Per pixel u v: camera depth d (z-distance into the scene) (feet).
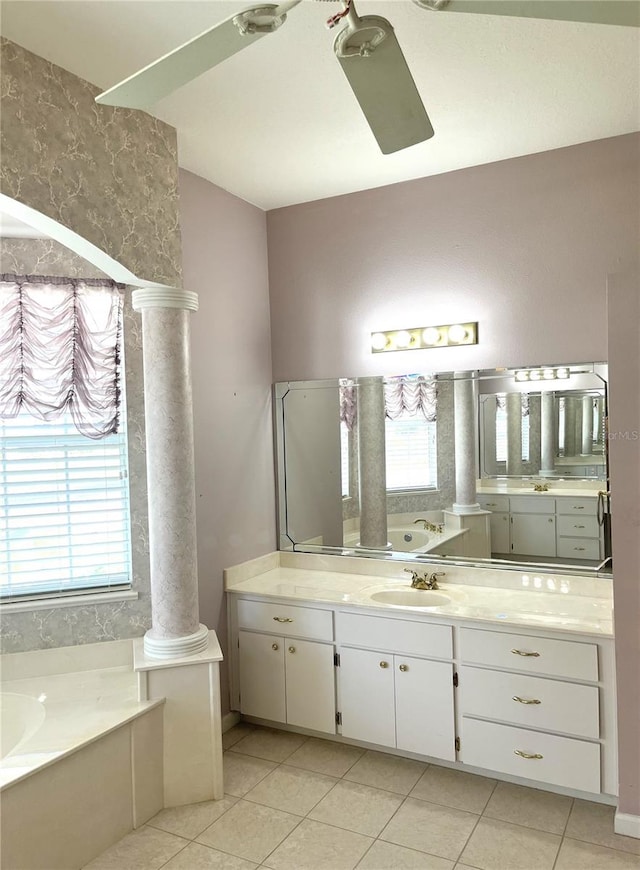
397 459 11.75
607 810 8.71
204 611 10.92
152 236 8.89
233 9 6.60
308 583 11.51
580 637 8.62
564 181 10.15
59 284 9.41
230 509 11.57
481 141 9.87
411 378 11.56
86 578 9.93
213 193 11.32
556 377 10.36
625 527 8.13
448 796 9.12
